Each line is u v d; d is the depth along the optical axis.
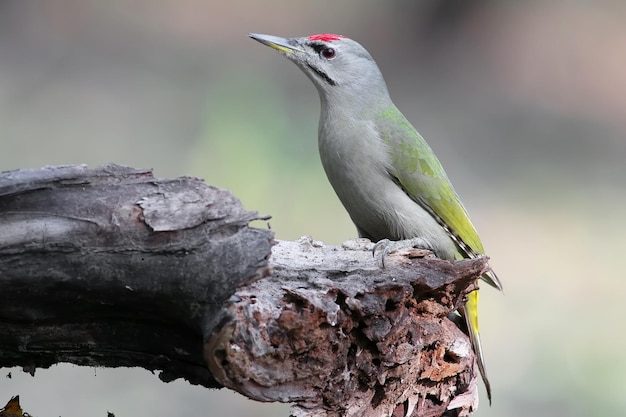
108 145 19.19
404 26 26.88
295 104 21.05
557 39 26.08
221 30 26.03
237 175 17.17
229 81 21.78
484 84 24.81
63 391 11.68
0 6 24.95
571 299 15.91
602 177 20.61
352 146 8.93
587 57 25.55
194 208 5.99
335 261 6.86
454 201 9.00
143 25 25.58
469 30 26.64
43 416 11.20
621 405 13.12
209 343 5.86
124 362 6.68
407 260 6.95
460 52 26.12
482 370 8.45
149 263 6.05
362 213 9.18
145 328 6.46
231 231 6.03
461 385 7.35
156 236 5.99
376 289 6.41
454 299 7.17
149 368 6.69
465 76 25.23
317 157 18.09
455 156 21.23
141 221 6.00
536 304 15.73
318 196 17.03
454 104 23.81
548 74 25.05
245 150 17.64
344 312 6.32
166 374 6.70
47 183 6.01
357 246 7.16
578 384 13.46
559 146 21.92
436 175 8.95
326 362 6.25
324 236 16.09
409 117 23.00
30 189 5.98
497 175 20.45
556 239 17.89
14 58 23.02
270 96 20.36
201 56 24.34
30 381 11.70
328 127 9.13
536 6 27.12
